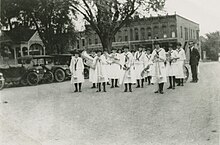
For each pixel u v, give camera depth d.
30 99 9.39
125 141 4.93
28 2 18.94
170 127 5.56
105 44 22.08
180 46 11.57
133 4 20.44
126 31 24.23
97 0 20.09
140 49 12.78
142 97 9.23
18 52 22.39
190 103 7.33
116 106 7.90
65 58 17.81
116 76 13.01
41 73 16.02
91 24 21.66
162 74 9.88
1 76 13.89
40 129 5.84
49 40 23.75
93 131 5.61
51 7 20.34
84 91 11.96
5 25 21.77
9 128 6.12
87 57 14.44
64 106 8.03
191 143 4.58
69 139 5.31
